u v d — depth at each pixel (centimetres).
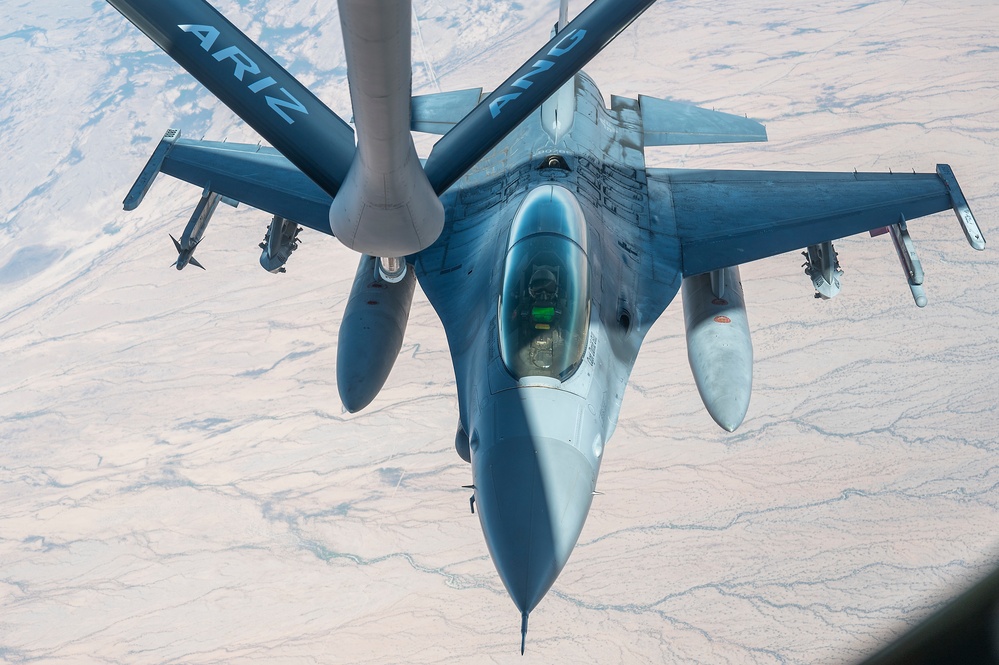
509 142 1516
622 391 1123
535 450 962
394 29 627
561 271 1062
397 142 759
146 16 1046
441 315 1253
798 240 1339
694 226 1388
